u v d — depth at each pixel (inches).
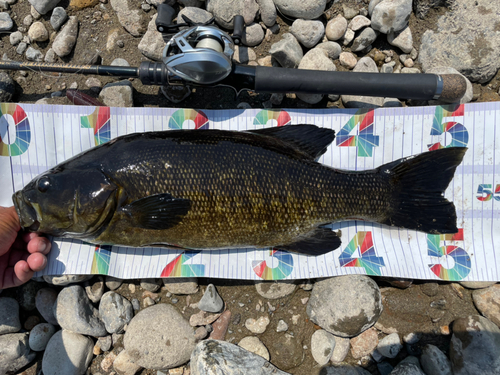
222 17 18.1
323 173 16.2
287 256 18.0
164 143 15.6
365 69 18.3
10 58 18.8
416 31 18.5
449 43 18.1
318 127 17.0
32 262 16.7
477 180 17.8
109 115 18.0
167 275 17.7
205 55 15.0
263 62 18.6
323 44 18.3
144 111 18.0
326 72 16.4
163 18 17.0
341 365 17.7
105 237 16.2
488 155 17.8
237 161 15.5
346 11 18.5
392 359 17.8
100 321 17.7
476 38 17.8
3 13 18.5
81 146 18.0
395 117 18.1
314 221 16.3
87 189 15.5
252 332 17.9
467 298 18.0
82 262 17.6
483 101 18.5
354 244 18.1
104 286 18.1
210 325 17.9
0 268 17.1
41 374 17.7
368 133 18.2
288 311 18.1
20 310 18.0
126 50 18.8
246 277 17.8
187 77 15.8
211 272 17.8
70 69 16.6
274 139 16.3
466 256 17.8
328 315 17.2
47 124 17.8
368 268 17.9
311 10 17.9
